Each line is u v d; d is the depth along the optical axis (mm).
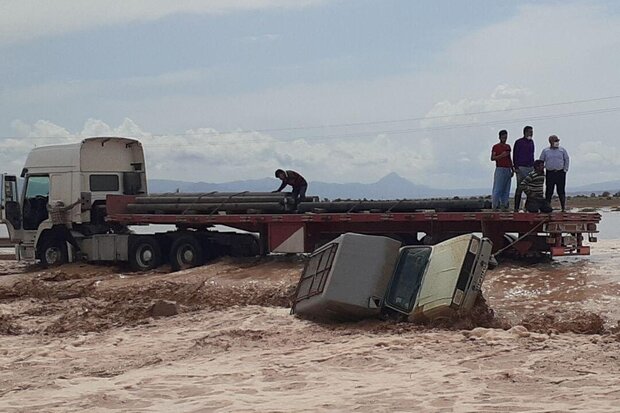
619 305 15367
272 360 11883
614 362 10477
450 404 8914
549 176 20250
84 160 25703
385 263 14984
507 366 10570
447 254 14469
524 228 19906
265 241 23047
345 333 13898
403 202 21359
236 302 18891
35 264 27609
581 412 8320
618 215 64062
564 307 15523
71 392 10547
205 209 23500
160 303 17531
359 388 9898
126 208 24672
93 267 25281
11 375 12016
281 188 23531
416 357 11477
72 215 25484
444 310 14086
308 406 9164
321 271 15383
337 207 22000
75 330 16203
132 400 9953
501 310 15742
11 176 26547
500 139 20625
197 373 11281
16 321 17500
